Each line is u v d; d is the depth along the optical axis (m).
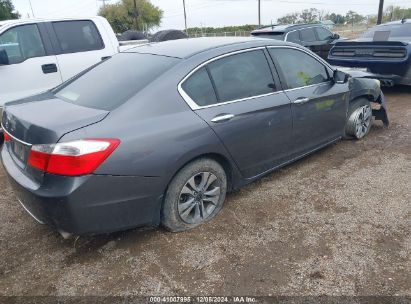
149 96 2.91
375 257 2.84
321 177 4.23
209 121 3.13
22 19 5.94
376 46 7.58
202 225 3.33
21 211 3.69
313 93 4.14
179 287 2.61
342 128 4.80
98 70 3.65
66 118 2.71
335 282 2.61
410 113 6.70
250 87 3.55
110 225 2.76
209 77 3.27
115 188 2.67
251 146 3.53
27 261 2.93
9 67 5.63
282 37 9.80
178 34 9.84
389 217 3.36
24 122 2.79
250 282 2.63
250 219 3.41
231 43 3.60
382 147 5.08
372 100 5.47
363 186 3.97
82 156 2.49
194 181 3.18
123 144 2.66
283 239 3.10
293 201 3.71
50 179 2.56
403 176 4.18
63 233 2.70
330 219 3.37
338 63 8.30
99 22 6.66
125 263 2.86
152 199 2.90
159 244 3.08
